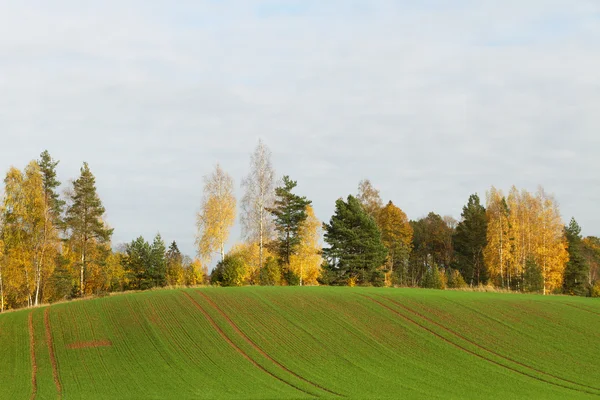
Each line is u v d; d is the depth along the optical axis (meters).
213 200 75.50
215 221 75.06
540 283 82.06
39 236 68.81
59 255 78.00
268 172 74.69
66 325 51.94
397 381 39.22
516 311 55.97
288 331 50.22
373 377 40.12
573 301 60.47
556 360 43.88
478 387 38.03
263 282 73.94
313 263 83.38
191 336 48.84
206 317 53.50
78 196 81.00
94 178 81.75
